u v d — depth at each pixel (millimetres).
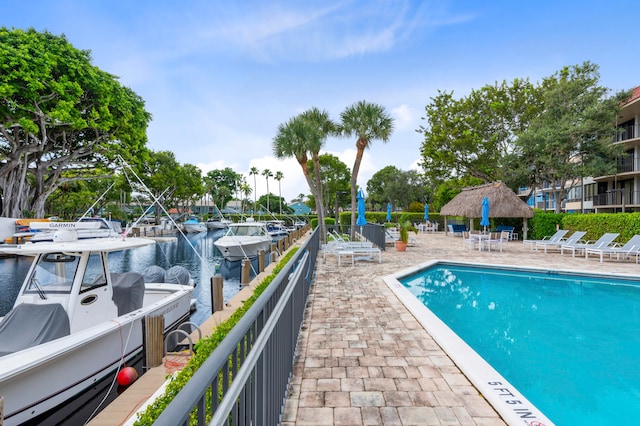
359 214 17734
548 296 8797
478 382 3453
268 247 21359
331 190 57906
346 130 18781
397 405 3143
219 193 82062
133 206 55938
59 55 21797
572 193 37062
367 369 3906
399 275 9695
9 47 19719
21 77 19891
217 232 50625
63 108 21438
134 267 18812
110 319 6109
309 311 6301
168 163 48000
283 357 3037
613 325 6652
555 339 5953
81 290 5633
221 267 18703
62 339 5000
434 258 13312
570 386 4340
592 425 3514
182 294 8133
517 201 19031
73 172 33938
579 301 8359
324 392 3379
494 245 17984
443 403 3176
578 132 20172
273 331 2510
